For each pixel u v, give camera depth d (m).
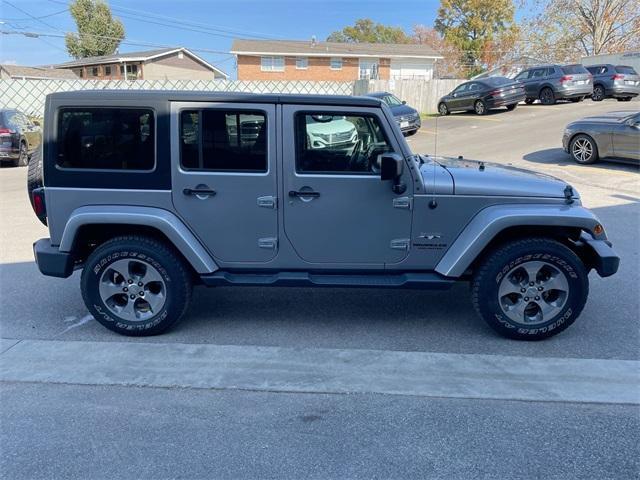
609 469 2.82
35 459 2.91
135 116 4.05
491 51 52.50
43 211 4.34
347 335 4.42
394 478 2.75
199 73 48.44
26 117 17.39
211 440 3.06
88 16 52.72
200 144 4.08
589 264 4.36
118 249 4.20
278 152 4.06
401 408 3.36
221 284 4.27
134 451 2.96
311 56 40.19
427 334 4.44
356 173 4.11
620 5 35.66
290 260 4.27
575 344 4.24
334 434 3.11
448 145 16.48
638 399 3.45
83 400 3.46
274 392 3.55
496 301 4.19
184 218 4.16
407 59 42.16
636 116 11.49
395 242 4.21
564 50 39.38
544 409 3.35
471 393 3.53
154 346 4.22
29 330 4.52
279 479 2.74
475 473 2.79
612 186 10.26
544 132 17.27
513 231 4.29
